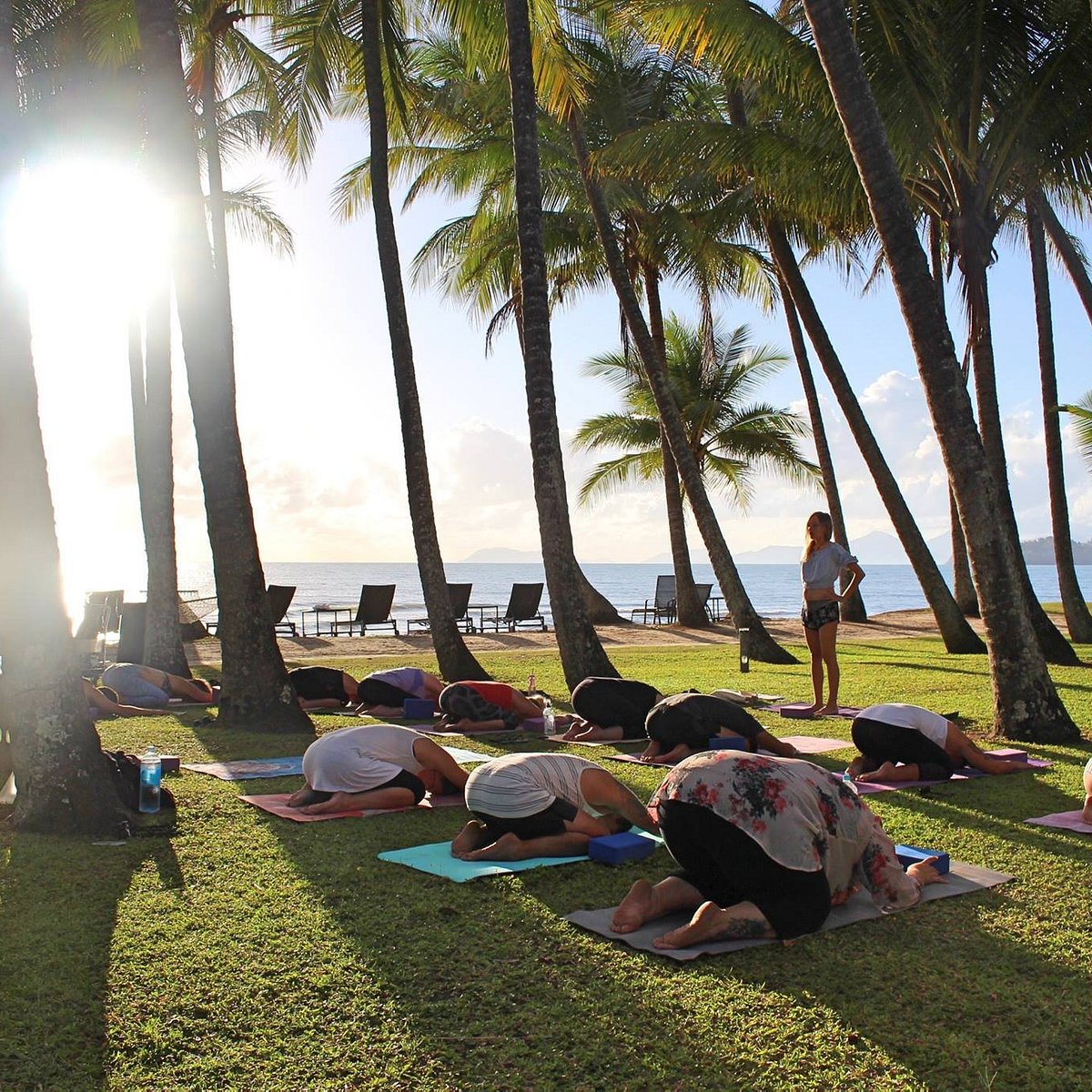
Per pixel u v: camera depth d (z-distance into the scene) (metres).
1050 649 15.89
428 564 13.62
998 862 5.21
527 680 14.02
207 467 9.91
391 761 6.46
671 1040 3.21
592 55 20.14
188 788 7.03
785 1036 3.24
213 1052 3.14
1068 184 13.29
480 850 5.26
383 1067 3.04
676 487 26.84
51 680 5.82
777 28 12.94
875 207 9.08
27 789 5.80
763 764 4.26
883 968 3.79
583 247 23.48
